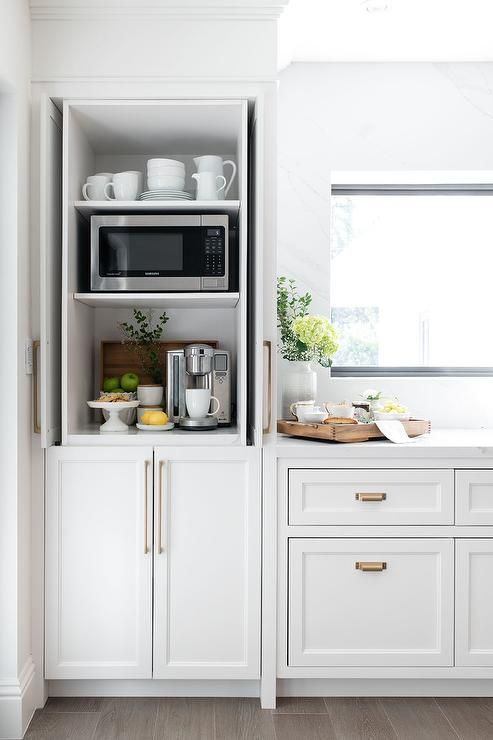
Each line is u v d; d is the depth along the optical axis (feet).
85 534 7.29
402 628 7.47
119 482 7.29
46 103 7.00
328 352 8.59
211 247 7.54
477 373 10.02
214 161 7.67
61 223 7.74
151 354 8.79
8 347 6.74
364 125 9.57
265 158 7.32
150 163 7.67
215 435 7.32
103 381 8.77
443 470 7.45
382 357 10.14
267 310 7.43
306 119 9.53
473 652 7.48
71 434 7.31
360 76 9.56
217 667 7.37
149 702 7.45
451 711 7.34
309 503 7.42
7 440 6.77
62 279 7.18
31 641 7.27
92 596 7.30
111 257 7.52
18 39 6.71
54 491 7.25
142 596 7.30
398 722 7.07
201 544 7.35
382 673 7.47
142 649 7.34
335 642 7.45
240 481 7.36
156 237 7.52
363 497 7.36
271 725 6.98
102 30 7.16
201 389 7.80
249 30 7.22
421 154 9.59
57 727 6.88
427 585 7.48
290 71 9.53
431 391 9.74
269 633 7.36
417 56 9.36
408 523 7.43
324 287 9.55
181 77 7.18
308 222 9.54
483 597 7.50
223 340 8.96
